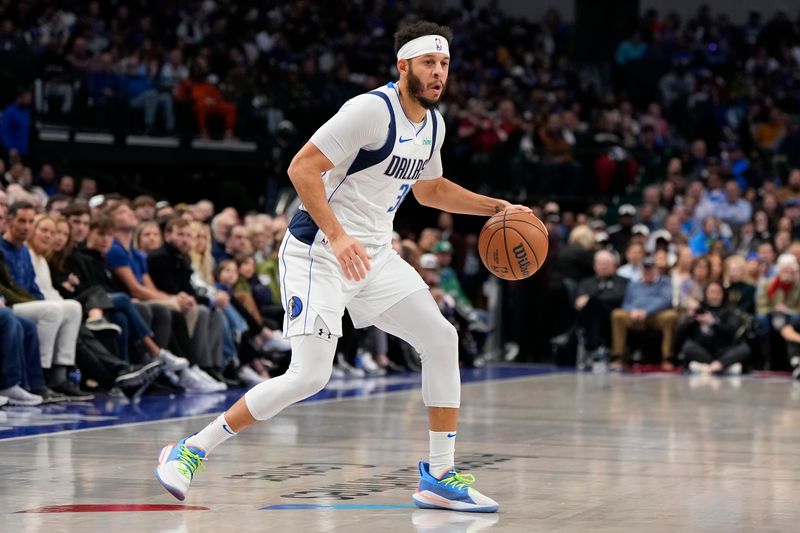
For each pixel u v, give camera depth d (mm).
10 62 20438
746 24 36188
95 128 21219
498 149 24547
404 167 5824
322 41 28422
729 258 18031
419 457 7590
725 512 5684
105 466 6984
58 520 5270
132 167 22031
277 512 5543
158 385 12148
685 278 18109
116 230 12359
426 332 5824
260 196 23297
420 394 12656
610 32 32906
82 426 9078
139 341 11781
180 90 22312
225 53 25234
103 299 11406
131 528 5086
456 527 5211
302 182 5559
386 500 5930
